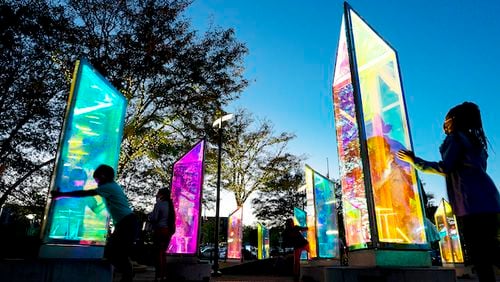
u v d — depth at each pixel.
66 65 11.31
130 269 4.54
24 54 11.00
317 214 10.40
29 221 14.47
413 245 4.08
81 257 4.48
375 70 4.82
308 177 11.23
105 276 4.08
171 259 8.73
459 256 12.87
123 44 11.30
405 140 4.55
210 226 40.66
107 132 5.16
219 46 12.59
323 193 10.66
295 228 9.37
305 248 9.27
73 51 11.12
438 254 19.58
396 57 5.04
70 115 4.65
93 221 4.72
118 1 11.33
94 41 10.98
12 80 11.05
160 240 7.21
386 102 4.70
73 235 4.47
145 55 11.29
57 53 11.20
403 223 4.15
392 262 3.91
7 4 10.31
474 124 3.01
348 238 4.42
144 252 18.03
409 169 4.43
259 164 27.00
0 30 10.21
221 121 13.16
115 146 5.26
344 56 5.05
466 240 2.79
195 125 13.55
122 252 4.45
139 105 12.52
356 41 4.83
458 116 3.06
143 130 13.05
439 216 13.84
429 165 3.05
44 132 11.89
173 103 12.30
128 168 14.15
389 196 4.21
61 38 10.83
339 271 3.72
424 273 3.51
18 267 3.70
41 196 12.52
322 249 10.08
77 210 4.58
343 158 4.74
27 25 10.45
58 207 4.41
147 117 12.48
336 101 5.09
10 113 11.08
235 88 13.18
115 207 4.53
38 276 3.73
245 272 13.59
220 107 13.47
